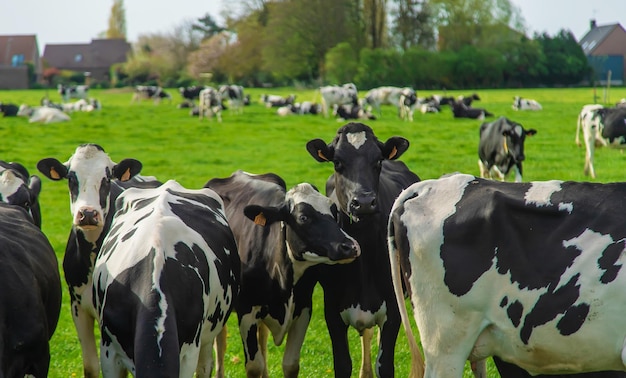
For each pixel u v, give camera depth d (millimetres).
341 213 8867
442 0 96750
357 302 8797
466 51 90812
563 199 6602
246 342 9234
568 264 6461
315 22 95062
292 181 24359
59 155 30844
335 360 8922
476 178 7023
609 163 26609
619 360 6449
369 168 8664
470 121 44469
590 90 85125
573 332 6465
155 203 8289
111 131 40000
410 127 40750
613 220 6426
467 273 6734
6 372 6891
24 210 9172
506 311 6680
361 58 90750
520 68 93000
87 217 8750
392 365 8766
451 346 6910
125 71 122500
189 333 7098
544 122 42312
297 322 9320
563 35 97312
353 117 46188
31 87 121500
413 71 89812
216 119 46781
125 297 6957
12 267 7242
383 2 97250
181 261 7234
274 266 8930
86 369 9305
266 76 103938
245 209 8547
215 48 108438
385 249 8742
